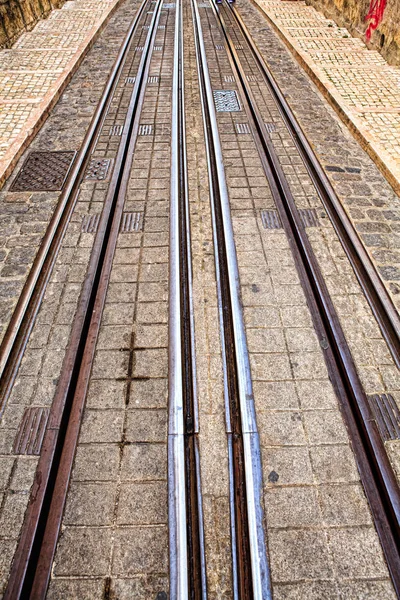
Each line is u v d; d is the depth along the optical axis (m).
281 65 10.16
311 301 4.52
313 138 7.25
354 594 2.70
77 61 9.86
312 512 3.04
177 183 6.17
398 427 3.47
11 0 10.66
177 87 8.93
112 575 2.76
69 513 3.02
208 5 15.05
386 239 5.20
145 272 4.83
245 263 4.94
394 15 9.33
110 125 7.66
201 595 2.72
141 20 13.38
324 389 3.76
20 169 6.43
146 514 3.02
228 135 7.42
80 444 3.38
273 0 14.87
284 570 2.78
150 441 3.40
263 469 3.25
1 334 4.11
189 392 3.81
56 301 4.44
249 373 3.86
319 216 5.62
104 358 3.97
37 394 3.66
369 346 4.07
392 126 7.29
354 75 9.16
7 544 2.85
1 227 5.34
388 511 3.05
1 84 8.68
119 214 5.66
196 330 4.26
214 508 3.08
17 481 3.14
